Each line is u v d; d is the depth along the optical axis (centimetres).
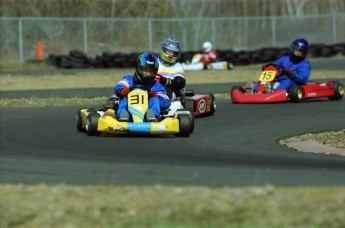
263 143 3609
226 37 14638
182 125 3700
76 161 2952
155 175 2597
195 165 2864
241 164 2912
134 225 1919
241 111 4922
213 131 4003
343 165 2911
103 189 2273
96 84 7575
